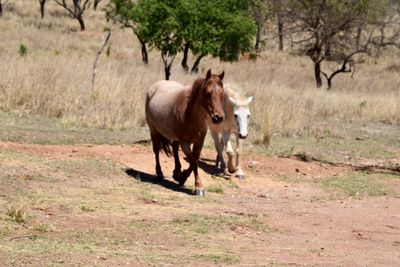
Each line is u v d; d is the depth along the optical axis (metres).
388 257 8.55
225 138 13.59
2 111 17.48
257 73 35.34
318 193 13.08
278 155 16.36
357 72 43.41
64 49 38.44
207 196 11.77
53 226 8.79
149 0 22.45
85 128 16.69
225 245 8.59
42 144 14.20
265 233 9.51
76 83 19.50
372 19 36.31
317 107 24.16
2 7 51.72
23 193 10.29
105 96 18.70
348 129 21.66
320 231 9.91
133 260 7.50
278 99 22.02
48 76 19.58
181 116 11.38
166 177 12.97
